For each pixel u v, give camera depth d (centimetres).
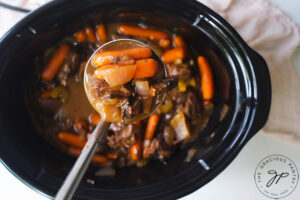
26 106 45
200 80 47
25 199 44
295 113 46
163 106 45
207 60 46
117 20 45
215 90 46
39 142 45
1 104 39
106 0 40
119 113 33
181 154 45
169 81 35
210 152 40
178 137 45
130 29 45
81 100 45
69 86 45
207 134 45
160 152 44
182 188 38
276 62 47
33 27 39
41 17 39
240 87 39
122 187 39
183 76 45
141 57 35
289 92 47
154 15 43
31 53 42
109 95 33
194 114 45
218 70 44
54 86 45
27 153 41
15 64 41
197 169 39
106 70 33
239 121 39
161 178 41
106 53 35
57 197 29
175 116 45
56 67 45
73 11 40
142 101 34
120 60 34
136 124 44
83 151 32
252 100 38
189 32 43
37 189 37
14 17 45
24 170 38
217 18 39
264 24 47
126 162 46
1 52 38
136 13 43
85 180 40
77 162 31
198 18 40
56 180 37
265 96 38
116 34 46
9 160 38
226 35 39
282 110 46
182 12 41
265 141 47
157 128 45
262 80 38
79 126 45
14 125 41
